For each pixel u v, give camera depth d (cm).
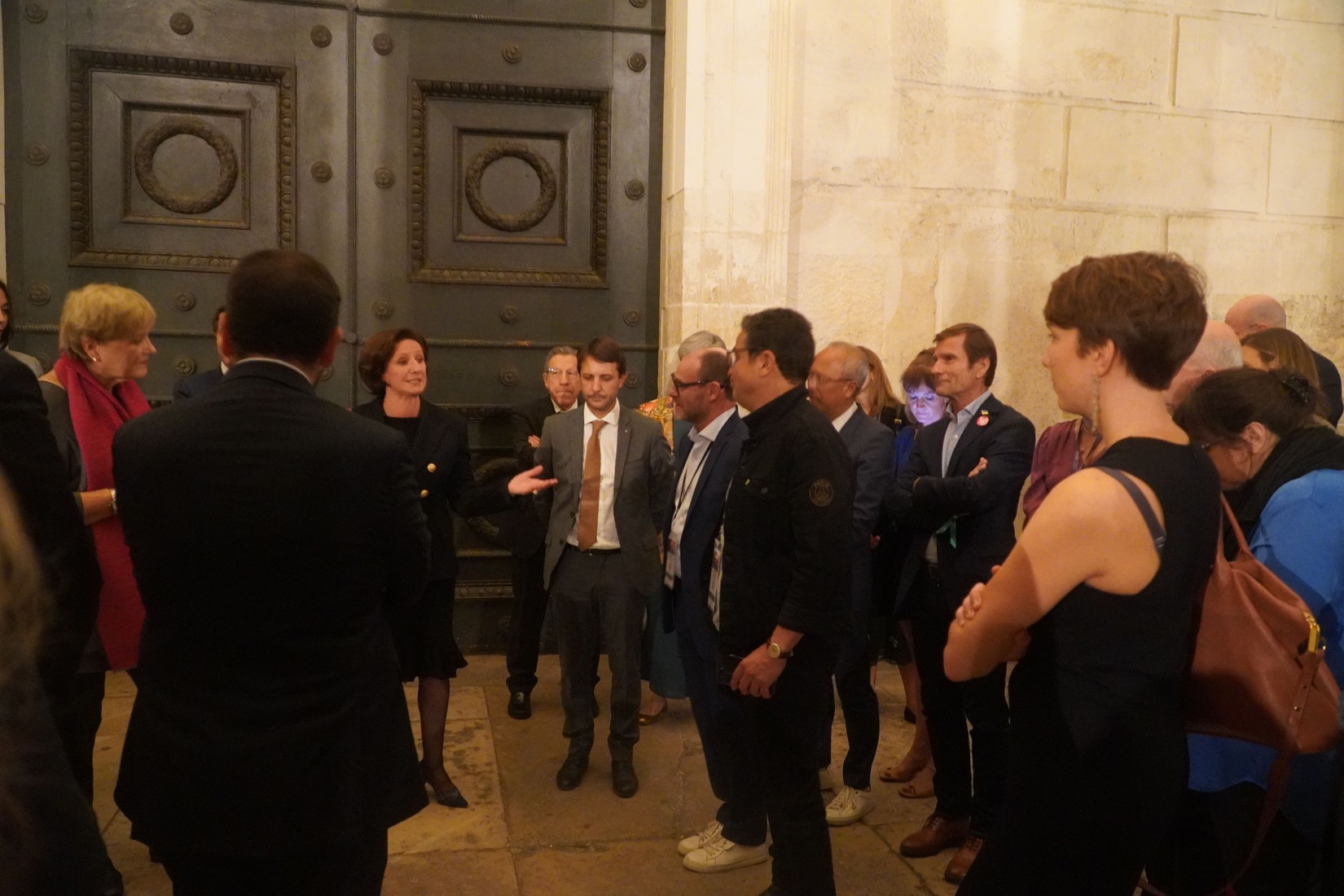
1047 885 141
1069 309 147
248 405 157
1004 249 476
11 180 411
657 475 345
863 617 303
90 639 241
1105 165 483
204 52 427
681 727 395
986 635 145
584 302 472
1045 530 137
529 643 397
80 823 74
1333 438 190
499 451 469
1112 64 479
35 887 70
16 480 194
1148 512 135
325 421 160
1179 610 139
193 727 153
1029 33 470
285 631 155
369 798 164
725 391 273
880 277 462
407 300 455
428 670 311
